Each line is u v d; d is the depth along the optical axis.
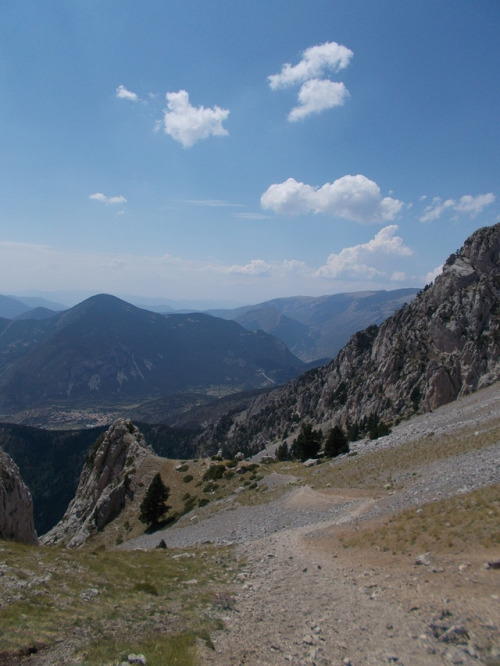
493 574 19.27
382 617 17.20
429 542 25.88
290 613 19.28
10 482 47.44
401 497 40.88
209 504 72.81
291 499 57.75
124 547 68.38
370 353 193.62
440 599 17.91
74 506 97.88
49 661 13.91
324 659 14.20
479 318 136.88
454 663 12.95
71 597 20.73
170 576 28.16
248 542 41.94
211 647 15.62
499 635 14.04
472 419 80.12
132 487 88.06
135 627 17.62
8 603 18.44
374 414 136.25
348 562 27.03
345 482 58.44
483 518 26.34
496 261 157.00
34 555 27.23
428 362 139.00
